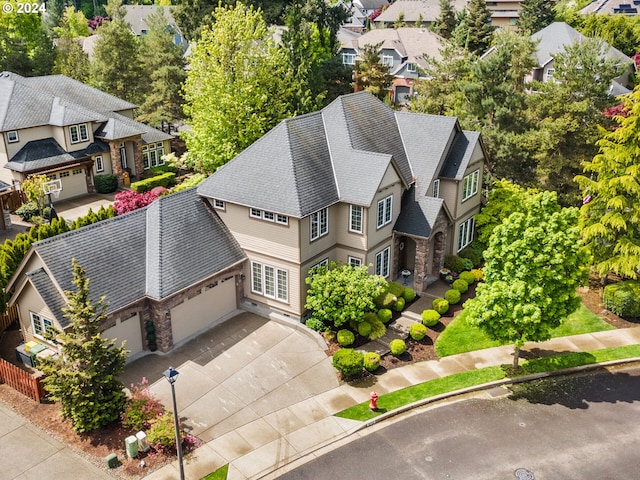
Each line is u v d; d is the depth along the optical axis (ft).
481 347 98.78
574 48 142.51
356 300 95.91
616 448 76.28
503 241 87.04
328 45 227.20
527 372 92.02
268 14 246.27
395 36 285.43
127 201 126.62
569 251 85.05
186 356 93.97
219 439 77.00
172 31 223.30
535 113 147.43
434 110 169.07
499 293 84.48
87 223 113.80
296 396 85.66
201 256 100.42
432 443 77.15
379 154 105.70
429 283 119.34
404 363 94.32
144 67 213.05
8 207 152.46
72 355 74.90
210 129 149.38
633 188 107.04
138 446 73.56
